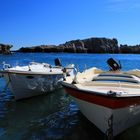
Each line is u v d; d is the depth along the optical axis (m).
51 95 15.06
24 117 10.86
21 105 12.77
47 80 14.64
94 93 8.01
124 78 10.13
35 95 14.43
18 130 9.37
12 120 10.45
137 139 8.67
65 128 9.60
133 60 58.44
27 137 8.74
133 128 9.63
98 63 46.78
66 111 11.80
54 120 10.52
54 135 8.92
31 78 13.59
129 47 108.06
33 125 9.91
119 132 8.61
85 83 9.44
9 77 13.01
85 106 8.93
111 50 106.38
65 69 16.00
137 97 7.92
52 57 66.06
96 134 8.98
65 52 102.12
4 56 70.44
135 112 8.59
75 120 10.49
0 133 9.06
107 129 8.14
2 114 11.22
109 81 9.78
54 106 12.65
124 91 8.28
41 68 15.50
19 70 13.08
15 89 13.26
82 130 9.36
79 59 58.50
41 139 8.56
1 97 14.33
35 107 12.41
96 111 8.39
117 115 7.95
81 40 108.50
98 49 105.12
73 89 9.03
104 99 7.74
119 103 7.61
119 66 12.98
